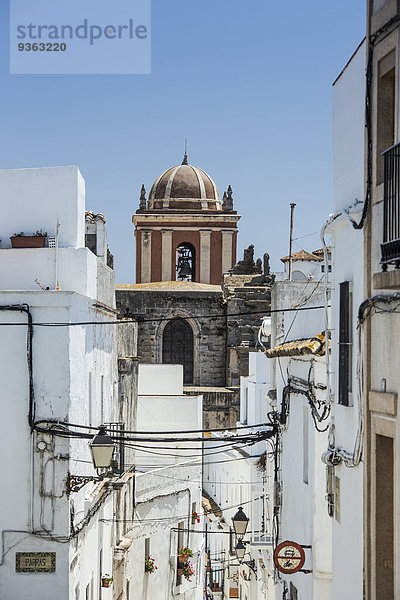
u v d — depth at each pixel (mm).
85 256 25891
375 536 14195
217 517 52062
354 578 15719
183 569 41156
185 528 42375
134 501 35469
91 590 25766
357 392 15484
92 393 25922
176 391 50156
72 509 22109
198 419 44938
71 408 22141
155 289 68375
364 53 15617
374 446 14242
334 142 17969
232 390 64375
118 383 33000
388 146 14438
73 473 22375
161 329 68000
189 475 43406
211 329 68312
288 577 24062
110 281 31312
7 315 22016
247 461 39125
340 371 16859
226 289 67625
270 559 29797
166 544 39500
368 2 14922
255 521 37250
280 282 30750
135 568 35500
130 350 37062
